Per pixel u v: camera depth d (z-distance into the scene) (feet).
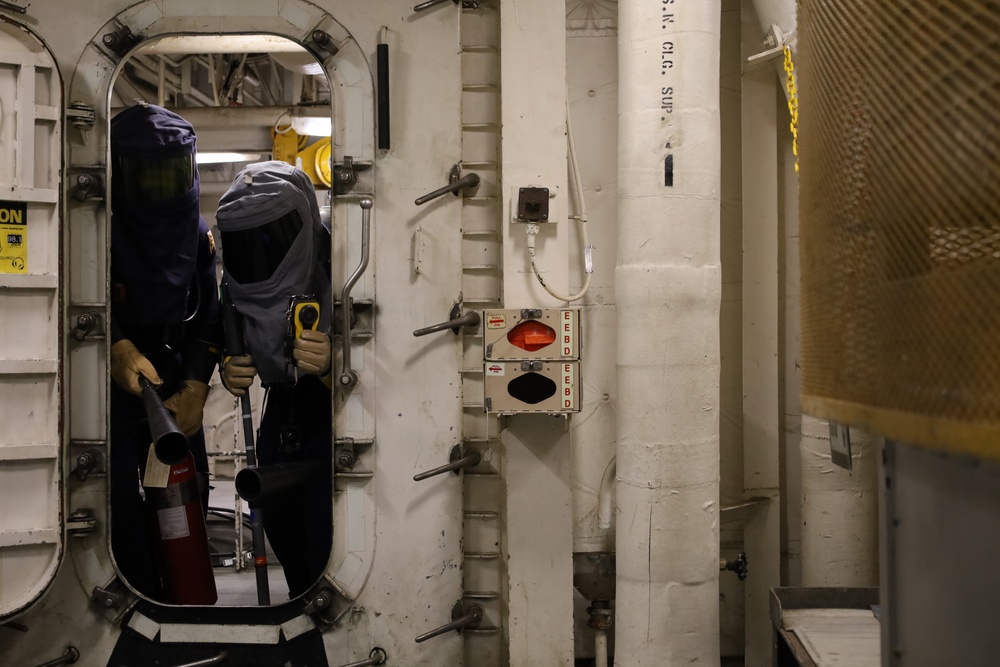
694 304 7.50
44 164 7.90
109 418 8.59
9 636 8.48
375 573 8.66
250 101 17.04
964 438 2.38
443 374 8.66
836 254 3.44
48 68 7.89
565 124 8.32
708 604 7.61
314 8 8.63
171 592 9.47
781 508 10.03
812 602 6.62
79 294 8.54
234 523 14.58
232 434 18.03
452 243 8.66
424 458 8.66
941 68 2.64
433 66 8.65
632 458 7.61
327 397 9.86
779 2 8.34
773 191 9.73
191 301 10.27
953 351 2.50
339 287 8.70
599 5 10.03
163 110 9.29
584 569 8.91
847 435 5.19
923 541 3.73
